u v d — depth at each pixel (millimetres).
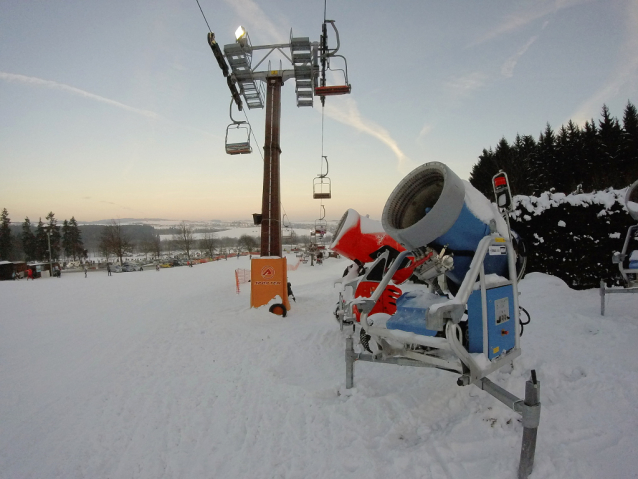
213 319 8172
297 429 3209
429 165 3062
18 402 4414
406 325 2938
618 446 2395
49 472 2957
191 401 4090
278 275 8648
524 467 2174
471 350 2703
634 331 4227
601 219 6949
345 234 5578
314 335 6242
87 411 4047
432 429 2895
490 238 2857
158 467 2914
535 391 2121
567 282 7348
